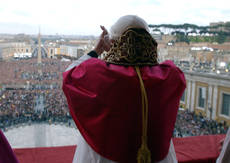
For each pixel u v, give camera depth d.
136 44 2.11
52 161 3.65
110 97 1.97
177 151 4.02
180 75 2.23
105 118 1.97
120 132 1.98
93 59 2.16
